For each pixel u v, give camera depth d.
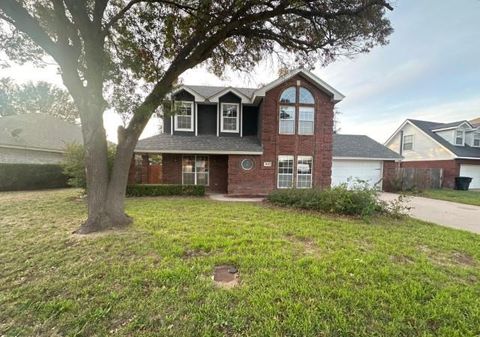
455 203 10.95
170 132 13.22
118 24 5.57
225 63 7.07
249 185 12.34
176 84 7.11
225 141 12.84
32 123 18.09
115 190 5.40
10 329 2.27
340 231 5.37
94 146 5.11
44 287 2.91
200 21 5.48
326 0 5.13
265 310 2.48
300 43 6.19
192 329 2.24
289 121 12.68
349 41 5.88
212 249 4.14
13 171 12.49
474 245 4.62
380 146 16.78
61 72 4.80
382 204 7.33
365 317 2.41
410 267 3.55
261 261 3.65
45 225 5.55
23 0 4.62
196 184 12.63
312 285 2.96
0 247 4.12
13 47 5.06
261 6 5.37
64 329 2.27
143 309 2.52
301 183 12.80
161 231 5.05
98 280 3.08
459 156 17.77
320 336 2.15
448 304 2.63
